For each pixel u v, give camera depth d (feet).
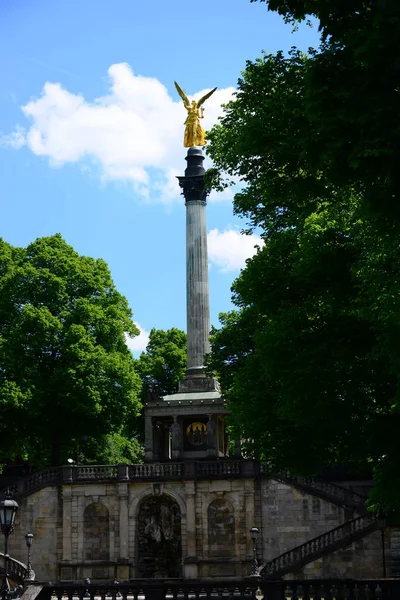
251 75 120.37
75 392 263.29
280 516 236.63
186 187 287.48
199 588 112.88
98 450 296.10
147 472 245.86
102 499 245.04
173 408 271.90
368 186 70.79
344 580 113.70
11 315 276.82
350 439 126.62
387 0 64.69
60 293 277.44
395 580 113.09
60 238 292.40
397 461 121.39
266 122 111.45
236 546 237.45
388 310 101.24
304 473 137.69
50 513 245.24
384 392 125.29
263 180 116.67
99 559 242.78
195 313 281.54
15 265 284.41
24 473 294.66
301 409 124.36
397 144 66.23
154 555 244.63
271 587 112.37
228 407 167.73
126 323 294.05
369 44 64.75
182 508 242.17
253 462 240.12
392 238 84.28
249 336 223.30
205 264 284.20
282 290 136.05
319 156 71.20
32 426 269.03
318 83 68.33
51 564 242.37
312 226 130.52
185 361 354.33
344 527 217.77
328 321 125.59
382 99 65.57
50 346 269.44
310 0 73.10
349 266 125.39
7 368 263.08
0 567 218.38
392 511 133.39
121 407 272.51
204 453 275.18
